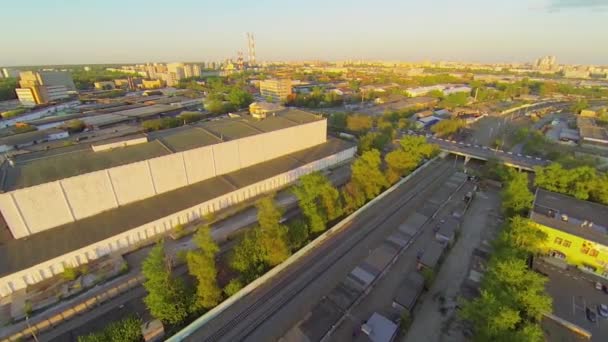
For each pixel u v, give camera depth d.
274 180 85.44
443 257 60.28
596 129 138.25
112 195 65.81
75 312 47.19
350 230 68.19
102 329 44.38
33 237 56.84
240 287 49.47
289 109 127.19
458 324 46.09
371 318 45.00
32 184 56.47
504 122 167.50
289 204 79.12
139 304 49.03
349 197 74.00
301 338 42.91
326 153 103.38
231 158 85.44
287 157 98.69
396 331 43.72
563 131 142.12
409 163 93.19
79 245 55.16
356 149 115.69
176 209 67.38
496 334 37.94
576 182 74.69
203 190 75.62
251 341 42.47
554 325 45.22
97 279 52.69
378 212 75.62
